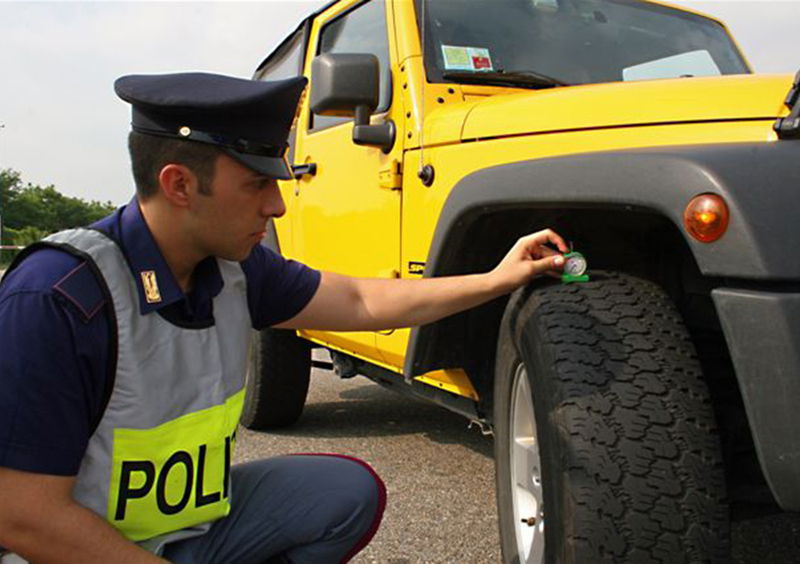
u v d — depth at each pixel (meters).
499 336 2.22
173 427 1.50
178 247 1.51
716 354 2.11
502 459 2.24
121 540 1.41
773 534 2.79
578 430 1.68
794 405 1.47
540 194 1.93
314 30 3.95
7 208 79.19
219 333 1.62
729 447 1.94
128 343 1.41
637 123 1.95
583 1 3.25
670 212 1.66
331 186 3.38
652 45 3.20
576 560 1.64
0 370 1.31
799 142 1.65
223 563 1.81
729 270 1.55
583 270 1.94
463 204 2.20
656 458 1.64
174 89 1.43
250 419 4.28
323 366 4.39
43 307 1.34
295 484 1.87
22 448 1.31
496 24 3.01
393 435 4.25
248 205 1.48
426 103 2.70
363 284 2.03
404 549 2.72
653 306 1.85
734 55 3.38
